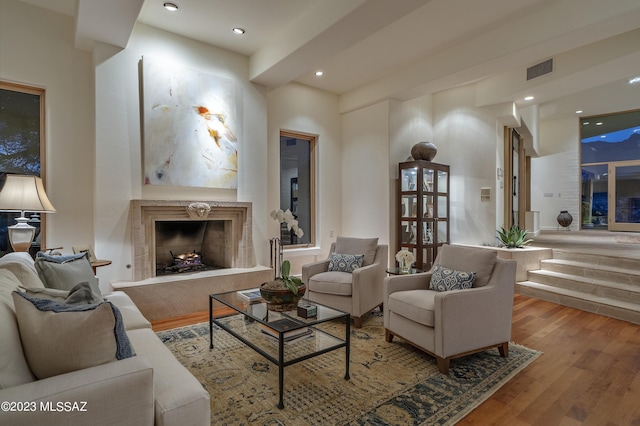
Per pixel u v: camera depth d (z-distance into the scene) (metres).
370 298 3.71
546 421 1.98
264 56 4.38
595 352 2.93
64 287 2.17
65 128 3.78
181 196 4.15
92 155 3.87
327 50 3.82
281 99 5.43
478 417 2.01
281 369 2.06
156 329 3.42
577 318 3.87
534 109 7.96
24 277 1.97
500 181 5.80
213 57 4.38
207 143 4.26
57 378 1.15
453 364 2.69
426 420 1.97
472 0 3.37
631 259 4.54
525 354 2.88
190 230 4.96
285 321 2.37
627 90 7.04
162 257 4.69
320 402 2.15
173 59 4.07
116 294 2.91
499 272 2.79
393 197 5.52
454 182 6.02
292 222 3.54
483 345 2.70
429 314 2.60
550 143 9.97
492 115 5.64
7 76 3.47
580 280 4.55
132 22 3.25
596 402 2.18
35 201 2.99
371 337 3.26
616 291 4.14
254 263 4.71
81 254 2.61
